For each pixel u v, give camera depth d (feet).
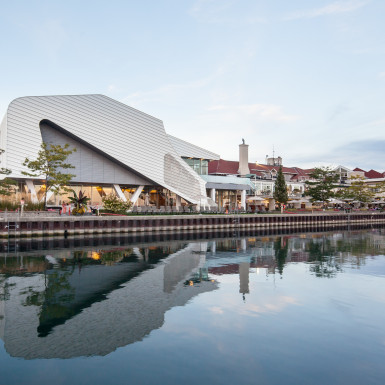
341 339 32.81
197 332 34.37
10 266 67.51
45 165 132.46
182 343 31.91
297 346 31.24
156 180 184.75
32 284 53.78
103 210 151.53
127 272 62.85
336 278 58.65
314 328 35.40
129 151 177.47
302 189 292.61
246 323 36.68
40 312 40.68
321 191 243.19
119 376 26.43
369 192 293.43
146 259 76.89
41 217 112.57
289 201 239.09
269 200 255.09
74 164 171.12
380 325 36.35
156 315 39.29
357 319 38.04
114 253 85.15
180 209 173.58
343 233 159.63
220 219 164.25
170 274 61.36
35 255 80.53
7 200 128.88
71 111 162.50
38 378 26.35
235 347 30.96
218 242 113.70
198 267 68.18
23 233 110.32
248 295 47.42
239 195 234.79
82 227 120.16
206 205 199.11
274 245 107.34
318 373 26.73
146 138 182.60
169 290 50.16
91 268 66.23
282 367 27.61
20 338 33.42
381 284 54.19
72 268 66.13
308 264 72.84
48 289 50.78
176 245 103.35
